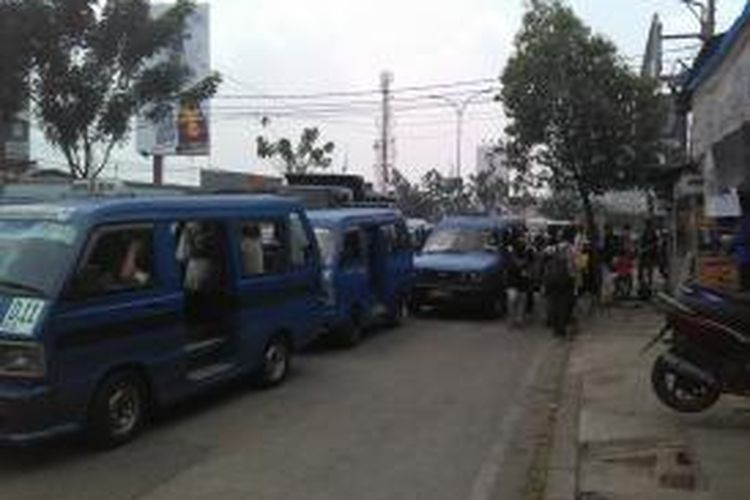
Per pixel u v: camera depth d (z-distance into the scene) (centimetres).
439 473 1061
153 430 1205
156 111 2520
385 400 1410
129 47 2384
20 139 3531
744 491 959
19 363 1029
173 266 1216
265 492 980
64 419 1057
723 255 1897
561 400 1438
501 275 2411
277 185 3353
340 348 1881
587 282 2720
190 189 1953
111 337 1110
